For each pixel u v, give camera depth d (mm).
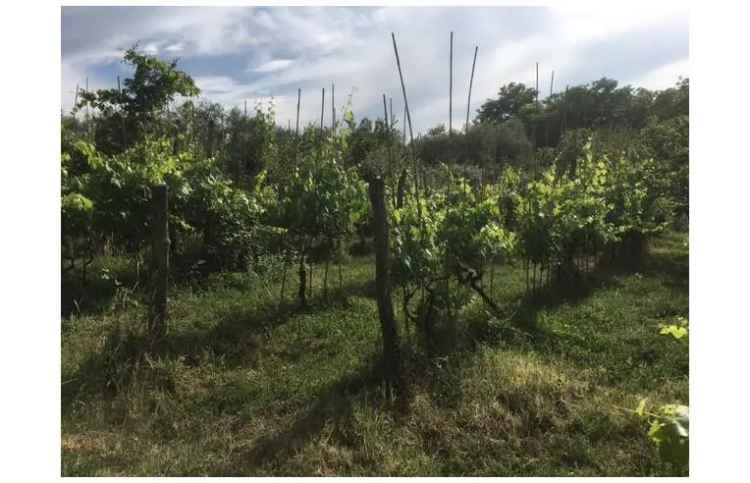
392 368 4500
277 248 7980
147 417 4125
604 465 3562
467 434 3850
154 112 10758
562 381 4461
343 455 3637
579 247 8203
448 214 5746
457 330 5484
